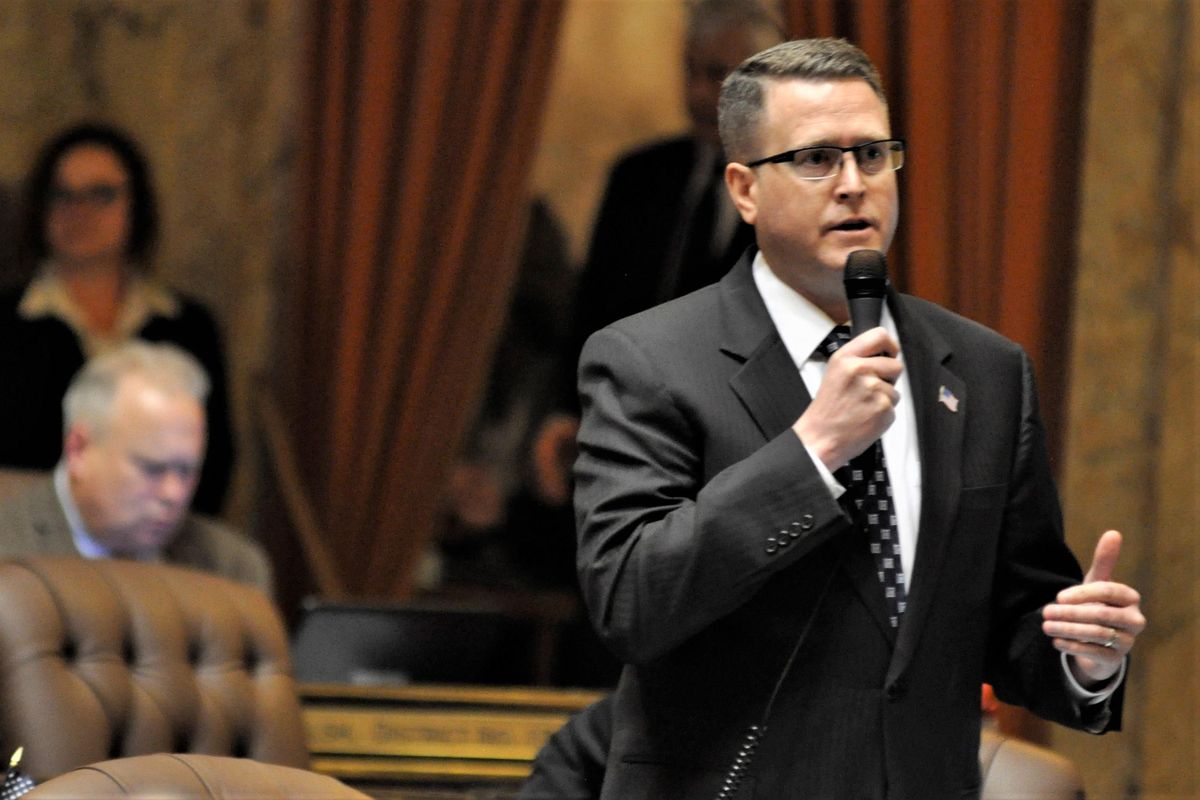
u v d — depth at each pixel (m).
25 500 15.16
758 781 7.96
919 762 8.01
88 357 20.95
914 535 8.29
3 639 10.83
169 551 16.36
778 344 8.45
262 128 24.72
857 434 7.78
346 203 23.44
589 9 25.16
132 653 11.41
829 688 8.01
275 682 12.01
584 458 8.52
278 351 24.23
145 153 24.77
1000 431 8.61
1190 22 21.45
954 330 8.91
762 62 8.60
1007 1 21.05
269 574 17.05
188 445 14.98
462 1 23.50
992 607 8.84
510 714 14.83
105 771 8.14
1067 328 21.23
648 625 7.80
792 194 8.32
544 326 25.08
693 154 24.38
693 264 24.14
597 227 24.97
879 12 20.95
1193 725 21.08
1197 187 21.39
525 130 23.78
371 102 23.30
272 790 8.50
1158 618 21.31
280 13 24.77
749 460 7.89
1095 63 21.44
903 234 20.92
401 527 23.48
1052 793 11.19
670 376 8.38
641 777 8.17
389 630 15.48
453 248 23.56
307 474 23.44
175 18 25.03
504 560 24.70
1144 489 21.58
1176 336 21.42
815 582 8.08
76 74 24.97
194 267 24.62
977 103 21.00
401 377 23.56
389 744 14.66
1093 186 21.53
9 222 23.41
